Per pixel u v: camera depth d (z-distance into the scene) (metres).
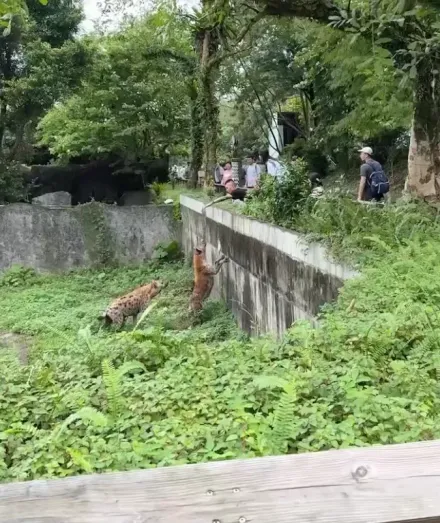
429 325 5.17
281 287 8.88
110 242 18.61
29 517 1.63
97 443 3.53
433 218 8.09
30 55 19.53
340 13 8.20
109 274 17.77
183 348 5.75
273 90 22.20
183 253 18.39
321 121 20.05
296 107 24.00
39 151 25.67
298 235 8.05
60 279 17.47
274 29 19.44
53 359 5.84
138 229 18.77
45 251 18.23
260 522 1.61
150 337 5.89
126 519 1.62
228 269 12.42
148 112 21.38
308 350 4.98
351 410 3.83
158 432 3.70
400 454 1.78
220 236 13.11
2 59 20.30
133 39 19.81
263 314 9.90
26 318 13.20
